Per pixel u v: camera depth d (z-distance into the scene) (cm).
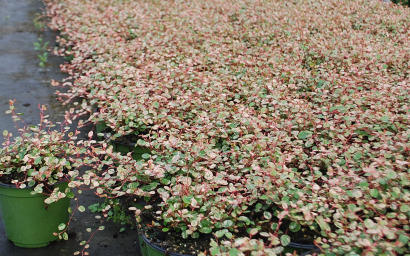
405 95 448
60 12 931
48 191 323
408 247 245
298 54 588
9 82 721
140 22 748
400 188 284
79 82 517
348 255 231
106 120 426
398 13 826
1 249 340
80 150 345
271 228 270
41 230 335
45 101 655
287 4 869
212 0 896
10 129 555
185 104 440
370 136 375
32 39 976
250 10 816
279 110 437
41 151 331
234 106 441
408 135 346
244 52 603
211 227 273
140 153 396
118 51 595
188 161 335
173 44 636
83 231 368
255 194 293
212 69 553
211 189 308
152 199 324
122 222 368
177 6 872
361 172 323
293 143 366
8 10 1234
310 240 272
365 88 503
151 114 430
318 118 412
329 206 290
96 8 909
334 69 526
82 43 666
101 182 331
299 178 326
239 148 376
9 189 314
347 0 877
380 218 253
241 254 234
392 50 592
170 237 279
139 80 492
